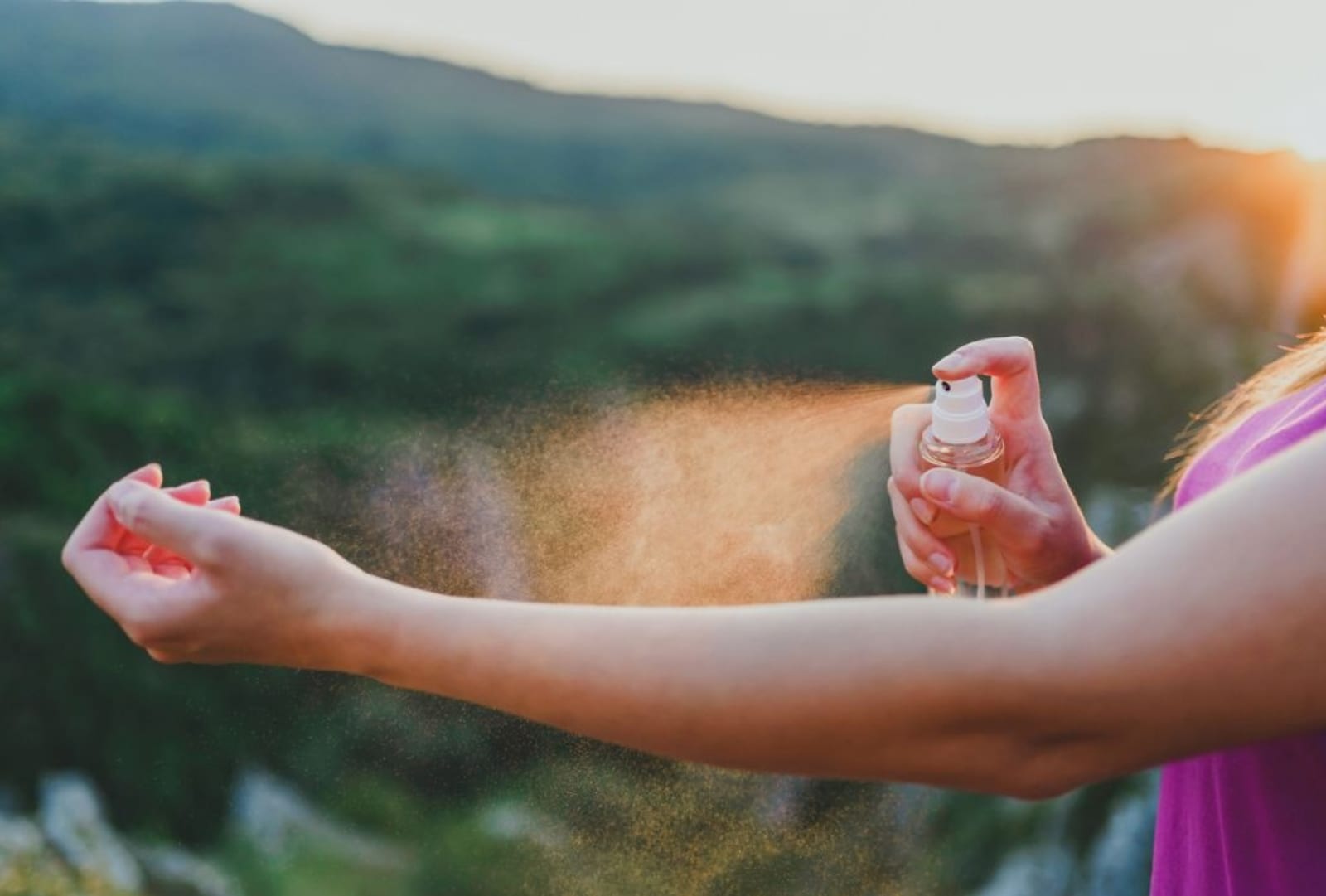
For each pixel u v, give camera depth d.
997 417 1.29
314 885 3.25
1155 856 1.01
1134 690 0.60
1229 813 0.85
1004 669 0.61
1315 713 0.60
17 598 3.71
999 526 1.17
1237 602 0.59
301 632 0.78
